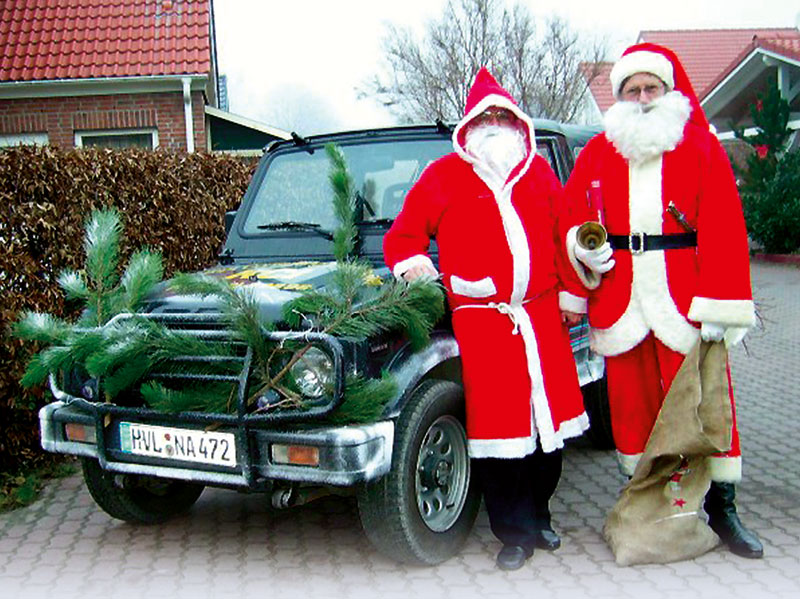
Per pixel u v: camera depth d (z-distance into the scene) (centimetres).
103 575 378
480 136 364
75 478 519
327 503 467
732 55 2862
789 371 788
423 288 341
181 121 1394
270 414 328
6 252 488
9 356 489
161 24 1436
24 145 512
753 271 1560
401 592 351
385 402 331
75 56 1380
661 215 364
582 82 2131
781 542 395
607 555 385
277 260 450
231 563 388
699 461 372
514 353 355
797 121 1853
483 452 356
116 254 409
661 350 373
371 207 442
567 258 371
